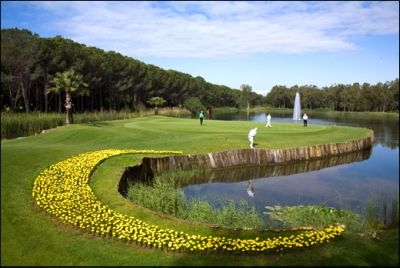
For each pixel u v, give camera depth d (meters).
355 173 28.58
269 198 21.69
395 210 17.48
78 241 12.04
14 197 14.95
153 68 121.94
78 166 20.20
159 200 17.67
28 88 57.38
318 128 48.69
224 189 23.83
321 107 171.00
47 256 10.99
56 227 12.91
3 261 10.59
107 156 23.64
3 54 32.59
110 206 15.06
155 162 25.86
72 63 69.75
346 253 11.91
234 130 42.16
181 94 133.50
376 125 78.06
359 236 13.44
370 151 41.03
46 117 46.06
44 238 12.07
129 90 102.88
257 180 26.73
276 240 12.37
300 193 22.94
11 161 19.77
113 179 19.11
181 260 11.11
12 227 12.55
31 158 20.95
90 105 94.75
